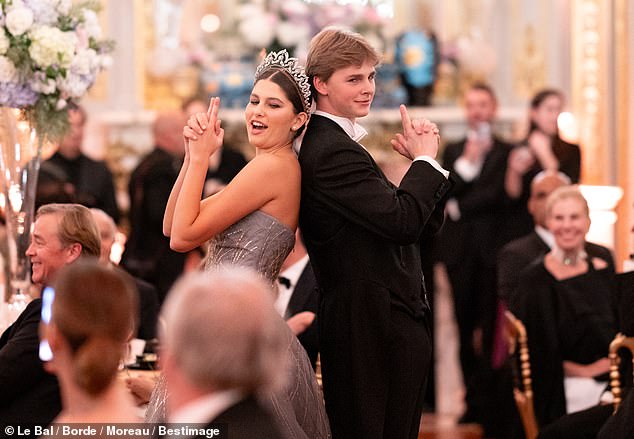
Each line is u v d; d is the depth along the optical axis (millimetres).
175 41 12891
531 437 7277
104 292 3254
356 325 4828
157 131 10062
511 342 7562
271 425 3107
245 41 12609
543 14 12844
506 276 8922
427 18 13023
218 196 4789
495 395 9062
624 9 12172
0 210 7793
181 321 3031
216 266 4848
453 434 9367
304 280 6613
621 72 12188
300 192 4883
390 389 4883
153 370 6262
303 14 12477
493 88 12930
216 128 4836
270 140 4840
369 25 12578
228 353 3012
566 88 12547
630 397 5406
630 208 11945
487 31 13008
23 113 6152
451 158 10781
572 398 7391
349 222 4836
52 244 5168
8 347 5016
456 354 11250
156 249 9633
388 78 12578
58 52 5957
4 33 5965
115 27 12867
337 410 4914
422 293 5055
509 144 10781
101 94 12836
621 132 12172
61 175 10281
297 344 4820
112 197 10750
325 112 4938
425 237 5102
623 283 6125
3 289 6531
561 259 7605
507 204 10617
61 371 3283
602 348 7398
